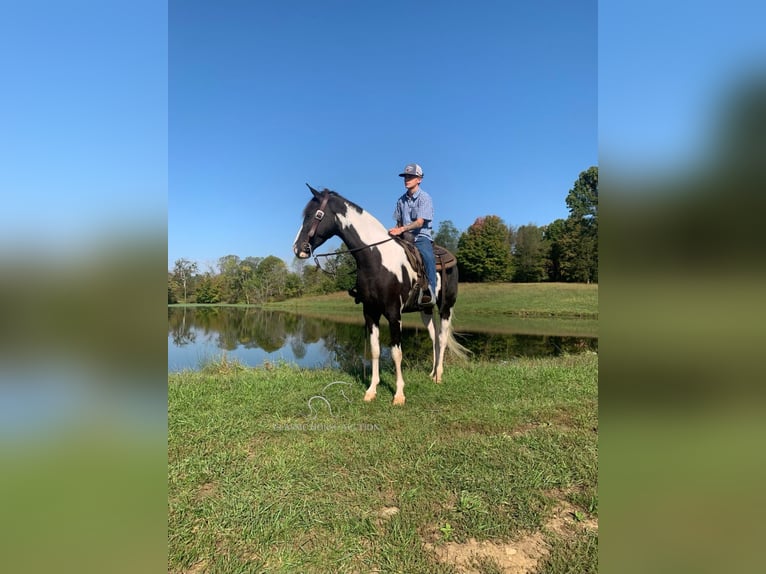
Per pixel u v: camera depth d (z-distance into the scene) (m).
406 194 4.71
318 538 2.01
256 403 4.05
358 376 5.29
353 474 2.61
